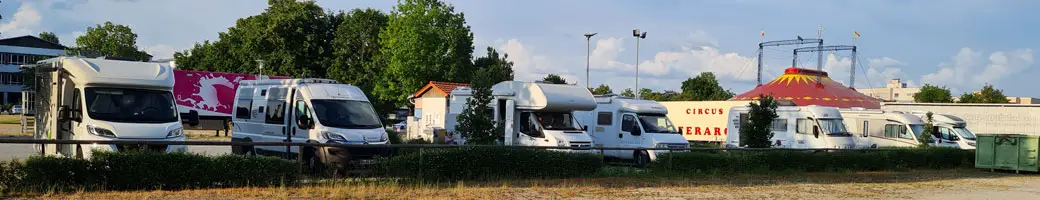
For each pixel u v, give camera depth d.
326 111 15.91
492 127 17.84
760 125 21.58
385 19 57.94
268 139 17.56
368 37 56.44
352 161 14.68
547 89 19.72
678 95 76.50
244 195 11.02
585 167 16.11
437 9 48.78
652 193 13.26
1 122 45.97
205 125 38.16
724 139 33.56
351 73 55.09
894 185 16.27
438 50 48.62
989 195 14.76
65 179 10.92
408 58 48.47
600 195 12.73
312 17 58.00
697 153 17.88
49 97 15.47
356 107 16.50
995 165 21.44
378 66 53.28
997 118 37.56
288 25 55.47
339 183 12.95
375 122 16.47
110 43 75.81
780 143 25.22
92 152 11.24
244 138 18.91
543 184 14.23
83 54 16.75
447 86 37.81
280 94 17.28
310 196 11.26
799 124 24.78
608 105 23.09
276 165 12.38
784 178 17.34
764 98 21.80
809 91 45.75
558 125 19.88
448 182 14.04
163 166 11.52
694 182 15.70
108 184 11.23
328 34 60.00
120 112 14.24
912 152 21.83
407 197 11.59
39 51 102.06
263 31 55.16
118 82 14.45
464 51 51.59
